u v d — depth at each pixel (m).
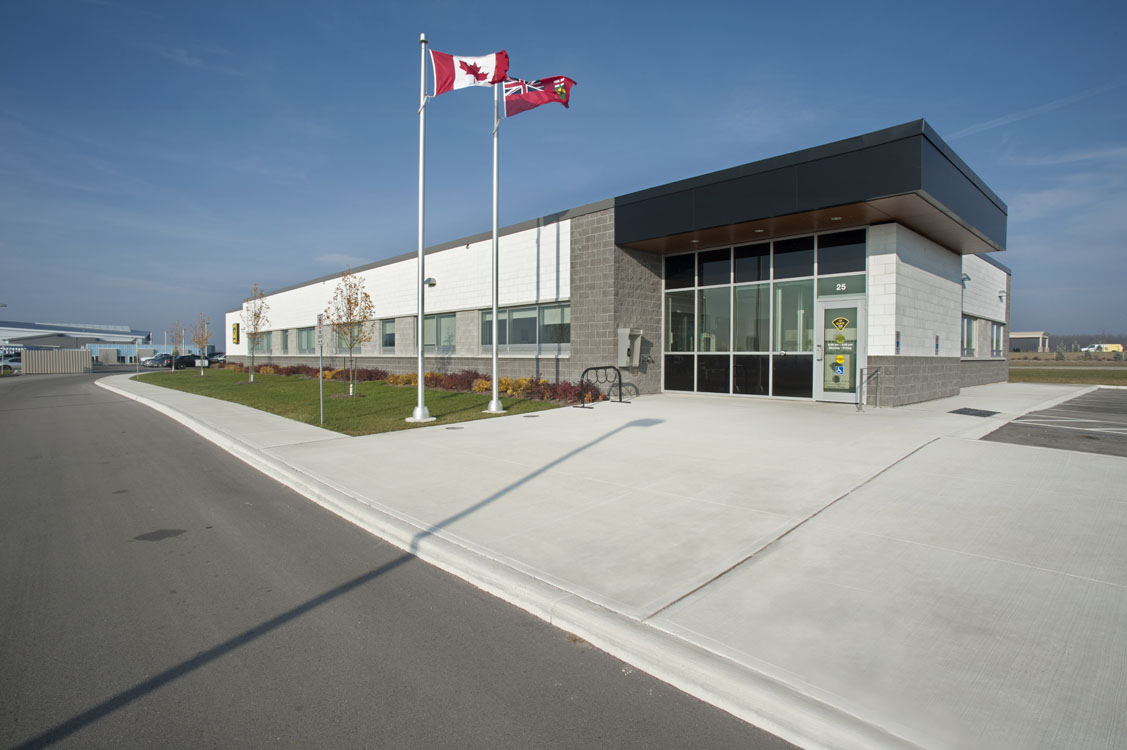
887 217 13.07
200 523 6.09
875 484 6.55
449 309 22.38
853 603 3.82
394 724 2.86
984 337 23.80
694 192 14.44
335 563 4.98
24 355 47.50
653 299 17.55
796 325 15.01
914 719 2.70
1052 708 2.75
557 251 17.89
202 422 12.98
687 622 3.62
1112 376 34.16
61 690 3.13
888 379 13.41
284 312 35.66
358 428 11.70
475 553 4.86
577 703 3.04
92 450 10.35
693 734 2.80
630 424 11.41
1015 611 3.68
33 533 5.75
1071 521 5.28
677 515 5.65
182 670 3.33
